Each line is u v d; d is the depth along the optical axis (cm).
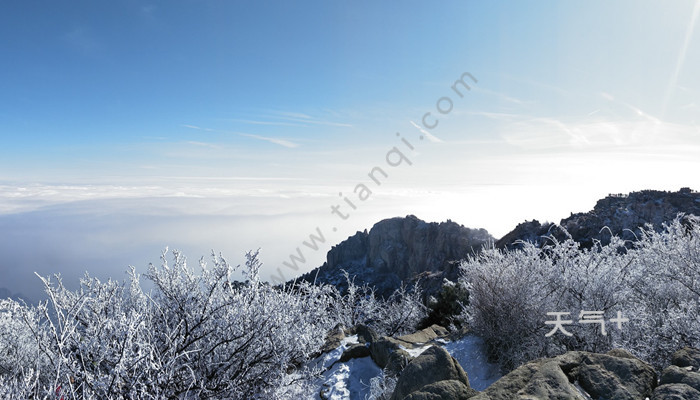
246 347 577
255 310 590
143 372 438
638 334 612
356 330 966
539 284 749
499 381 361
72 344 434
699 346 507
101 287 545
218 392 545
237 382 569
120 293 577
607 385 330
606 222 3023
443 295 1268
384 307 1557
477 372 714
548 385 333
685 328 535
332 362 796
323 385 714
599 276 698
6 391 393
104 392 404
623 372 339
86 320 502
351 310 1419
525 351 684
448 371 428
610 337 643
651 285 705
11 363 618
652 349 541
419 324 1340
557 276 747
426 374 429
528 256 788
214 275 611
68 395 400
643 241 746
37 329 448
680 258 657
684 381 312
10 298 453
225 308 588
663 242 711
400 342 842
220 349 579
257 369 607
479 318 788
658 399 296
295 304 644
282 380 599
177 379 512
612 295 678
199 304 582
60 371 422
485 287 766
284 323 608
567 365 364
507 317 732
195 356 550
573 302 721
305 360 704
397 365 659
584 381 344
